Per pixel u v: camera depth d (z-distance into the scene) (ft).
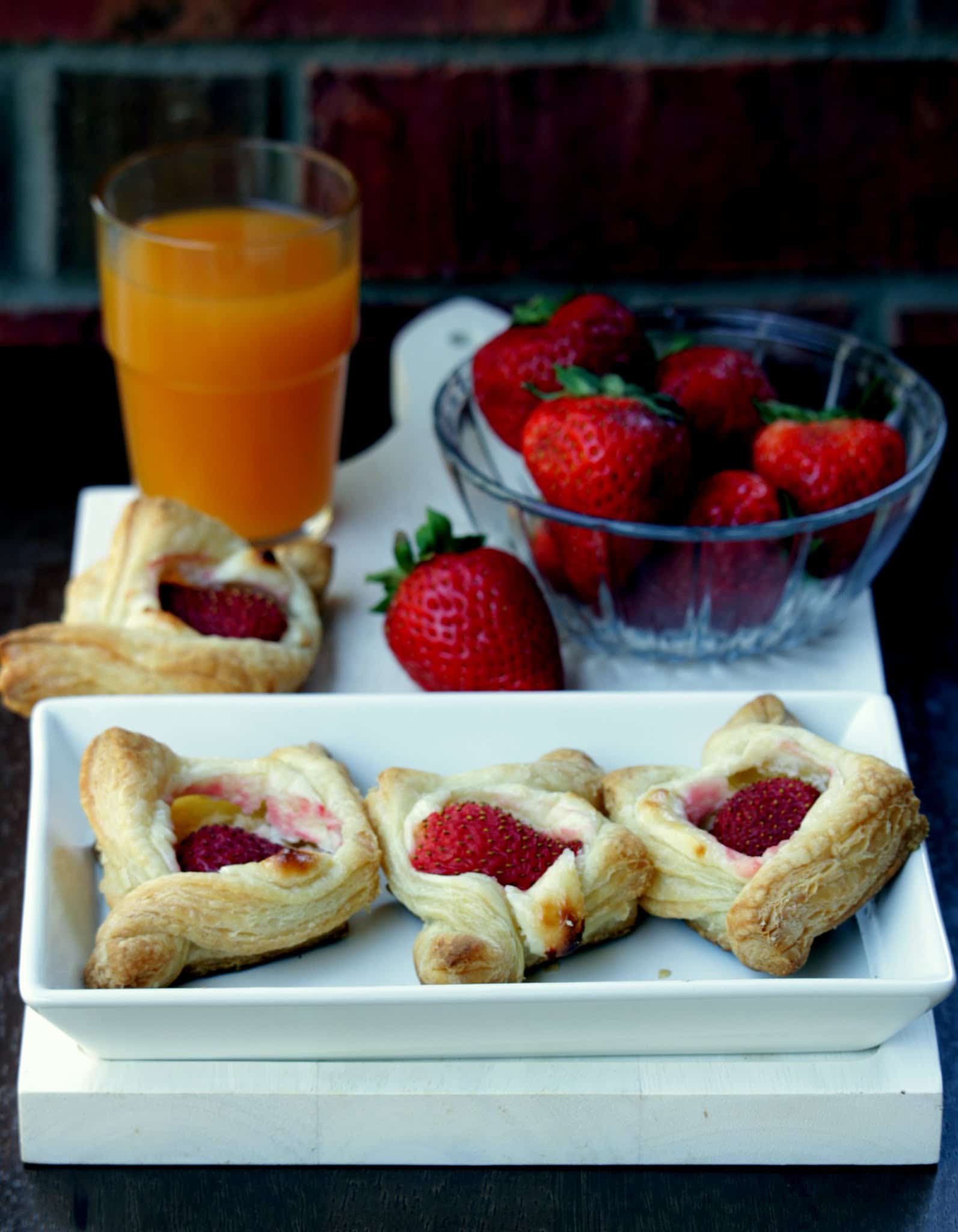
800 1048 2.60
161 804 2.71
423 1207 2.56
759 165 3.95
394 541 3.14
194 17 3.84
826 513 2.91
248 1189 2.58
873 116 3.91
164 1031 2.55
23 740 3.01
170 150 3.28
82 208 4.00
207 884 2.59
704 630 3.02
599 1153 2.59
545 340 3.10
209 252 3.08
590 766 2.79
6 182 3.98
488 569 2.92
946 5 3.82
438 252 4.02
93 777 2.72
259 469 3.23
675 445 2.93
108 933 2.58
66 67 3.88
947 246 4.03
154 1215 2.56
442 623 2.92
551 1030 2.56
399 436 3.47
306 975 2.64
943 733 3.02
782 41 3.85
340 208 3.28
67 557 3.31
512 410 3.13
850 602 3.08
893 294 4.08
